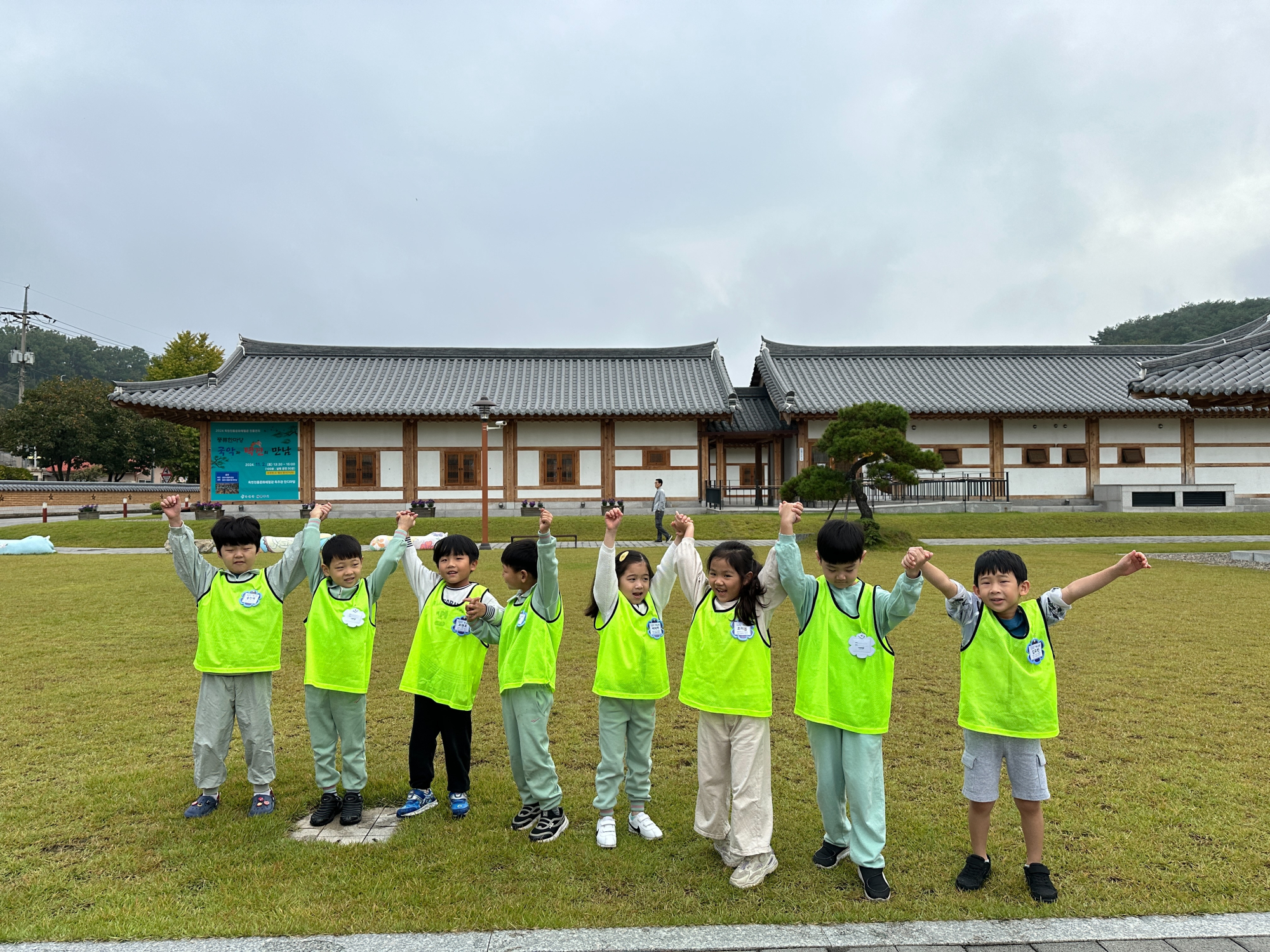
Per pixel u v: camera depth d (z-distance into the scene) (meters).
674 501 28.14
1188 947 2.77
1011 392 29.00
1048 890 3.11
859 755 3.22
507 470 27.77
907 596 3.19
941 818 3.87
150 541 21.25
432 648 3.97
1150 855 3.44
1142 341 77.81
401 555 4.25
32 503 39.09
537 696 3.75
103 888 3.21
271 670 3.99
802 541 19.73
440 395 27.86
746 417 30.97
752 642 3.41
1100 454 28.80
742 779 3.31
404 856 3.51
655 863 3.44
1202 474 28.86
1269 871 3.28
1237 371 12.84
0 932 2.87
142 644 7.97
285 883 3.26
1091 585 3.15
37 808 4.03
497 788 4.36
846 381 30.08
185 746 4.99
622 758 3.73
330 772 3.96
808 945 2.79
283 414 25.48
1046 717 3.16
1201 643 7.68
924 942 2.82
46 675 6.72
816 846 3.62
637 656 3.70
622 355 31.06
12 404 77.44
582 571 13.80
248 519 4.11
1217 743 4.86
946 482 27.89
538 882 3.27
